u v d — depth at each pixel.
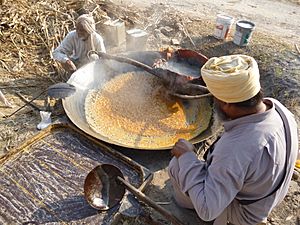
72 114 3.47
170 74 3.71
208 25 6.15
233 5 7.19
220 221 2.48
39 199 2.85
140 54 4.28
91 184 2.80
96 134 3.39
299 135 3.74
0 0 5.50
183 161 2.23
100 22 5.41
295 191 3.20
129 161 3.16
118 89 4.00
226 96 1.86
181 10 6.75
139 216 2.77
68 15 5.55
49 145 3.31
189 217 2.92
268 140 1.87
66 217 2.73
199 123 3.64
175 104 3.87
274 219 2.96
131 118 3.66
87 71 3.96
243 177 1.90
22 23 5.31
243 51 5.33
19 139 3.53
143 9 6.52
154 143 3.39
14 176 3.01
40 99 4.12
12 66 4.65
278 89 4.54
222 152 1.93
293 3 7.43
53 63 4.67
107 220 2.73
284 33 6.12
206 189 1.99
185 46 5.52
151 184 3.18
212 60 1.96
